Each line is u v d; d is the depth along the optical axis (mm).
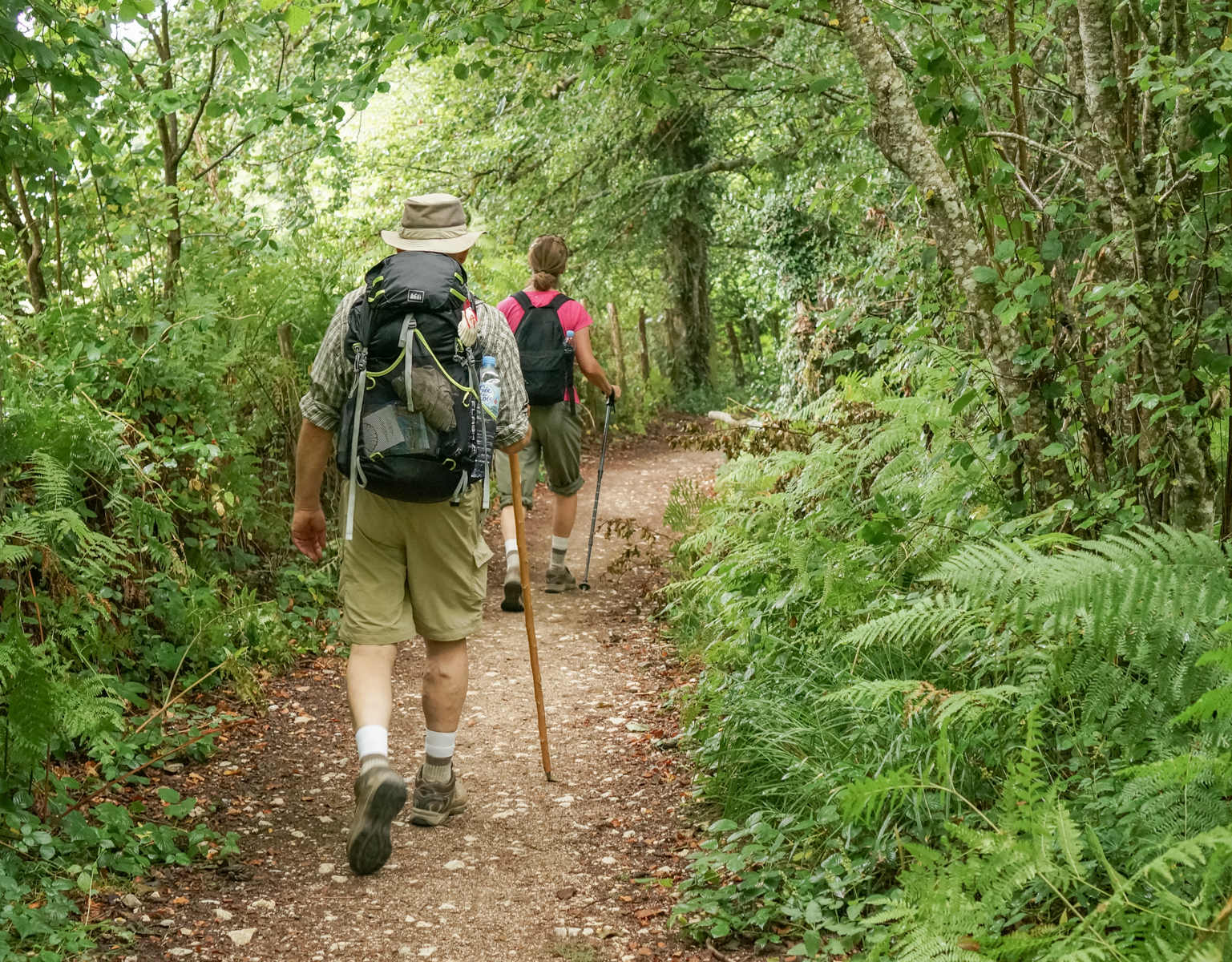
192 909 2947
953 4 3598
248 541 5652
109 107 5445
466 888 3152
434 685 3545
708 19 4590
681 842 3436
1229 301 3662
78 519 3676
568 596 6672
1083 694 3057
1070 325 3658
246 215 7645
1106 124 3262
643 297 18188
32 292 5523
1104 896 2408
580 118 11625
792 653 4133
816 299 10281
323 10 5203
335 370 3281
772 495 4789
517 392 3598
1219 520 3297
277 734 4379
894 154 3520
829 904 2809
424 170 12766
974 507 3936
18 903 2727
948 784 2639
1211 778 2434
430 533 3365
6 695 3246
